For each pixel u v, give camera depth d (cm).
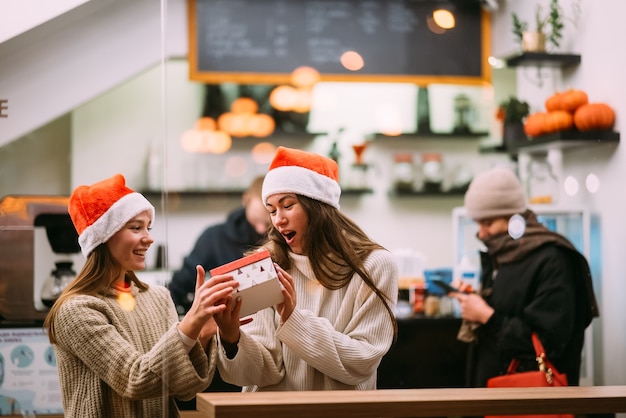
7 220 344
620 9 392
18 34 333
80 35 349
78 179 382
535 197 459
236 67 550
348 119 568
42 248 345
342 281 234
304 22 555
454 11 553
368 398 208
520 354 365
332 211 239
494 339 377
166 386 216
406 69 556
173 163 555
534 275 371
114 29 353
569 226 424
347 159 569
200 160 558
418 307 442
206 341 229
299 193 234
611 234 404
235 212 498
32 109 343
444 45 555
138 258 240
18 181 345
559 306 363
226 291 214
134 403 227
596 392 223
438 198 575
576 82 433
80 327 222
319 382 234
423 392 220
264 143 565
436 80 555
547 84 459
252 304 220
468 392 221
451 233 575
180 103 555
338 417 204
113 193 238
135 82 485
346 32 558
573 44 433
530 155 465
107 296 235
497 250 383
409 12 557
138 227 240
